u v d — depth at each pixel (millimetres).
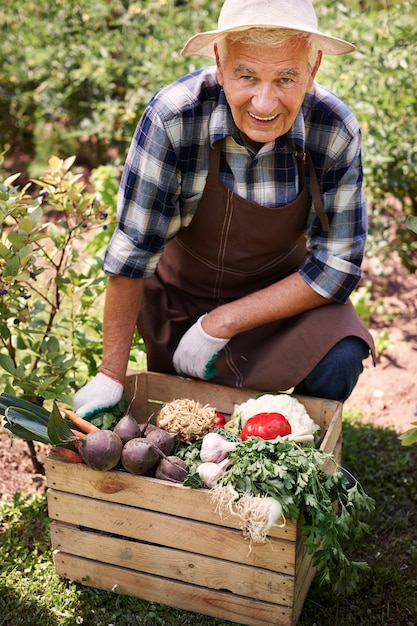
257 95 2182
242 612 2291
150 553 2340
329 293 2561
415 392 3682
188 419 2438
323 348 2592
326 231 2553
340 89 4090
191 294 2885
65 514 2416
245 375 2775
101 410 2523
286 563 2158
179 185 2492
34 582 2488
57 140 5859
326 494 2115
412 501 2891
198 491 2176
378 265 4363
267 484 2092
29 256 2527
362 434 3281
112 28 5691
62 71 5469
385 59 4031
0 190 2635
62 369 2770
